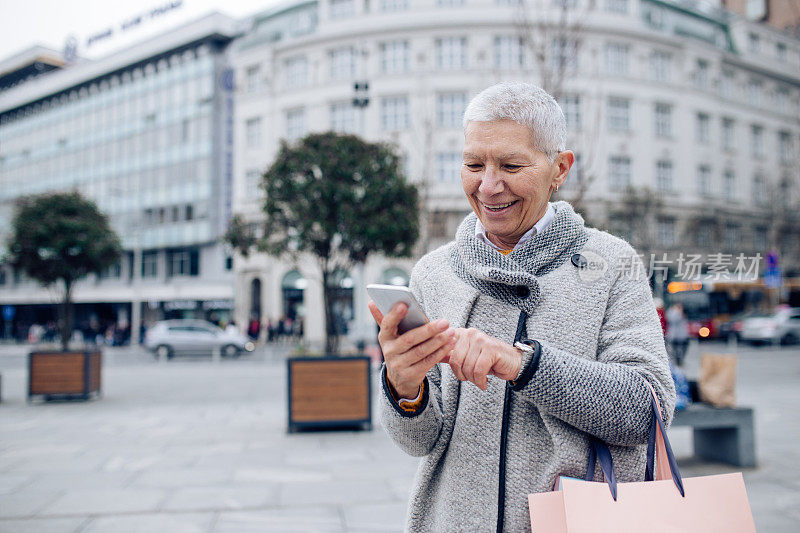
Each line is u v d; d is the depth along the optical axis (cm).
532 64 2194
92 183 3694
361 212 758
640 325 110
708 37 3112
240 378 1358
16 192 4103
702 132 2992
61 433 672
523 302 111
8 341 3822
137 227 3269
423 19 2644
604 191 2541
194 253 3288
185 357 2145
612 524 88
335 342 762
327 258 781
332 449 577
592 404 94
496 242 125
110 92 3666
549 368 94
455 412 119
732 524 89
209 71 3209
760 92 3266
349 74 2777
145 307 3431
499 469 108
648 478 97
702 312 2561
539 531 92
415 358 91
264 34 3025
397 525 359
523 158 108
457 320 115
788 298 2677
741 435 480
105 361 1988
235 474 481
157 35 3388
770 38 3309
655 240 2498
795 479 438
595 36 2675
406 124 2652
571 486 91
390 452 562
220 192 3181
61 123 3931
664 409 102
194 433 667
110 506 398
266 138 2884
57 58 4534
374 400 907
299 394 668
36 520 371
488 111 109
